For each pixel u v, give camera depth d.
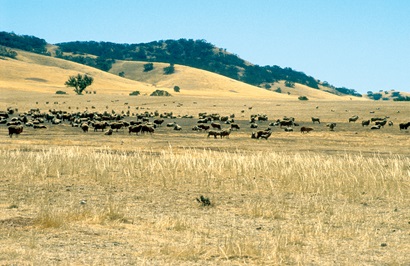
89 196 22.22
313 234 15.36
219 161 32.91
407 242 14.62
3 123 87.62
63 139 58.34
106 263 11.60
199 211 19.27
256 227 16.44
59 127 81.44
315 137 68.12
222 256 12.47
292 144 56.97
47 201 20.39
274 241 14.21
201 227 16.08
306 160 32.50
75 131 73.62
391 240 14.88
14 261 11.40
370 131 78.44
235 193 23.78
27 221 15.98
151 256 12.34
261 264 11.95
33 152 40.09
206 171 29.55
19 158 34.00
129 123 83.44
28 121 89.62
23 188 23.66
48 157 32.25
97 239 14.04
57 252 12.46
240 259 12.33
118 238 14.24
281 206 20.52
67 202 20.42
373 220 18.02
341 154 46.16
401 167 31.61
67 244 13.34
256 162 31.86
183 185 25.69
